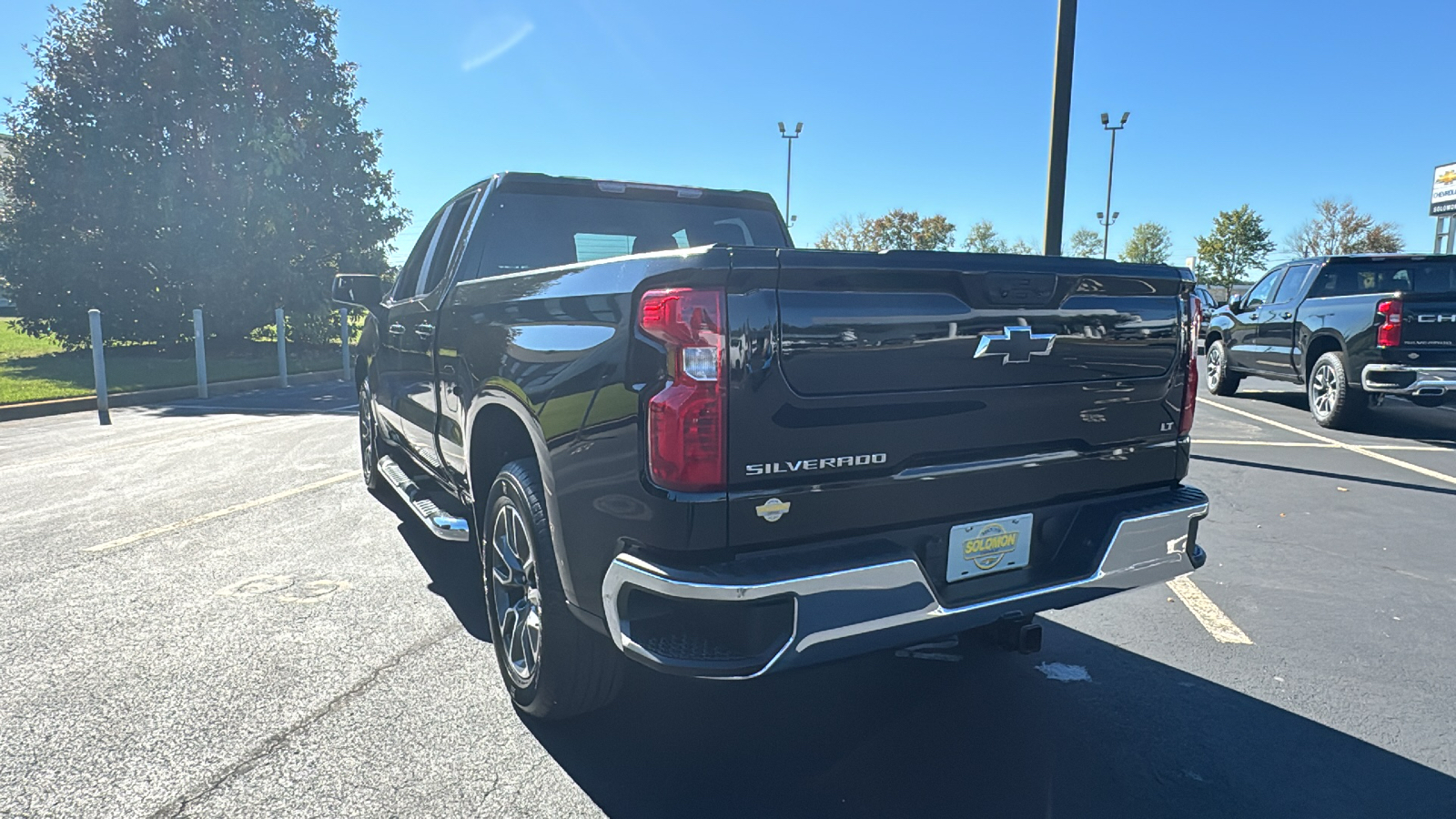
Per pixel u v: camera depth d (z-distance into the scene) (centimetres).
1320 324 942
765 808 247
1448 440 851
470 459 325
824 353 219
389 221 2284
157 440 892
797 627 213
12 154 1898
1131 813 245
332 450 825
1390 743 283
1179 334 291
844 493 227
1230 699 314
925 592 232
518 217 422
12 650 351
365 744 280
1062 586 257
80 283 1873
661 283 215
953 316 237
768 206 496
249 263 1973
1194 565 289
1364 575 447
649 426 214
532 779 262
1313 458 753
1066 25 752
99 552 484
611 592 227
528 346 270
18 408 1116
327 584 433
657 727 295
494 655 349
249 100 1988
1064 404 263
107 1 1847
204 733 286
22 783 257
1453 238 3709
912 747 282
